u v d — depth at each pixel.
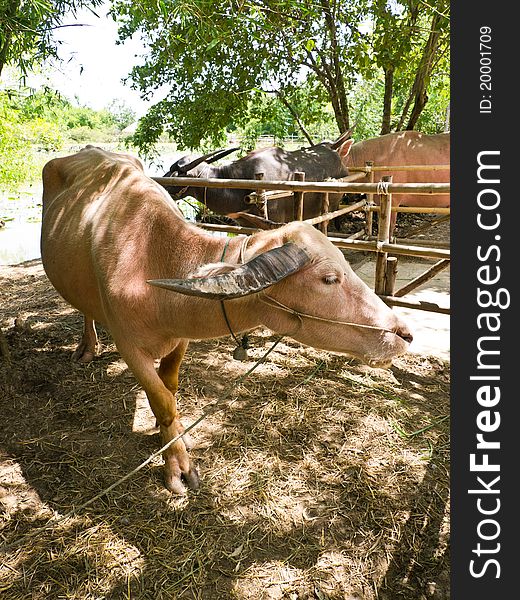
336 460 3.46
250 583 2.61
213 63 9.15
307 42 7.27
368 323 2.64
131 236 2.95
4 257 10.20
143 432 3.64
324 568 2.72
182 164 7.34
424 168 7.48
